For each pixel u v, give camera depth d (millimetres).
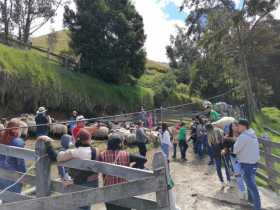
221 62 38219
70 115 27672
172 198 5301
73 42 34500
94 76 33844
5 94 22906
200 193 10141
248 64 40938
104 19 33969
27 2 35531
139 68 37656
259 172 11797
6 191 6449
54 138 18688
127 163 5703
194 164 14867
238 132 8484
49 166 5707
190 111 31109
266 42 39156
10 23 35344
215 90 44406
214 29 37781
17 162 6664
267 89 46500
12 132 6797
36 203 5211
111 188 5078
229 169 10781
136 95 35812
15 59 23906
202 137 16047
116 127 20469
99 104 30391
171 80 46031
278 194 9875
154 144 18828
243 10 36312
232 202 9344
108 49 34219
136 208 5383
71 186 5723
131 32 35156
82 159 5473
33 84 24359
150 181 4984
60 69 28438
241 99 40188
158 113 25375
